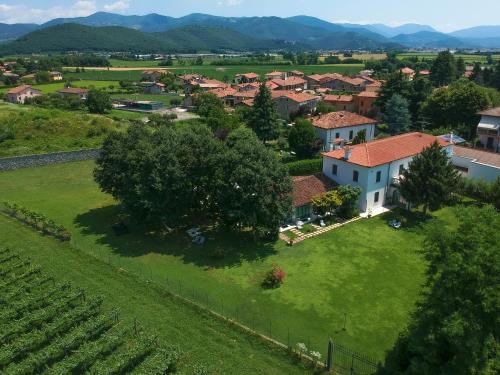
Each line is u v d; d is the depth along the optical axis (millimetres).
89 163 75062
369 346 29734
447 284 22797
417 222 50250
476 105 85250
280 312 33531
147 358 27453
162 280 37781
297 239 46000
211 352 28391
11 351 27250
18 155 73938
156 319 31578
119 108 139375
